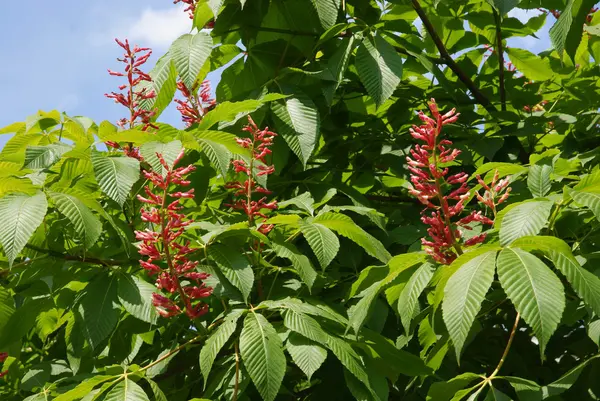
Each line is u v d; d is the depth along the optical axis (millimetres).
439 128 2430
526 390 2434
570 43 2742
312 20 4152
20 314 3121
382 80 3539
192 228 3070
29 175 2910
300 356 2527
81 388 2512
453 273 2270
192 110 3652
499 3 3193
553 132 4410
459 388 2525
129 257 3041
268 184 3803
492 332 3674
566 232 2945
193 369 3393
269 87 3746
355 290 2766
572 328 3703
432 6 4742
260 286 3053
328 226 2922
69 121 3326
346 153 4117
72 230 3168
